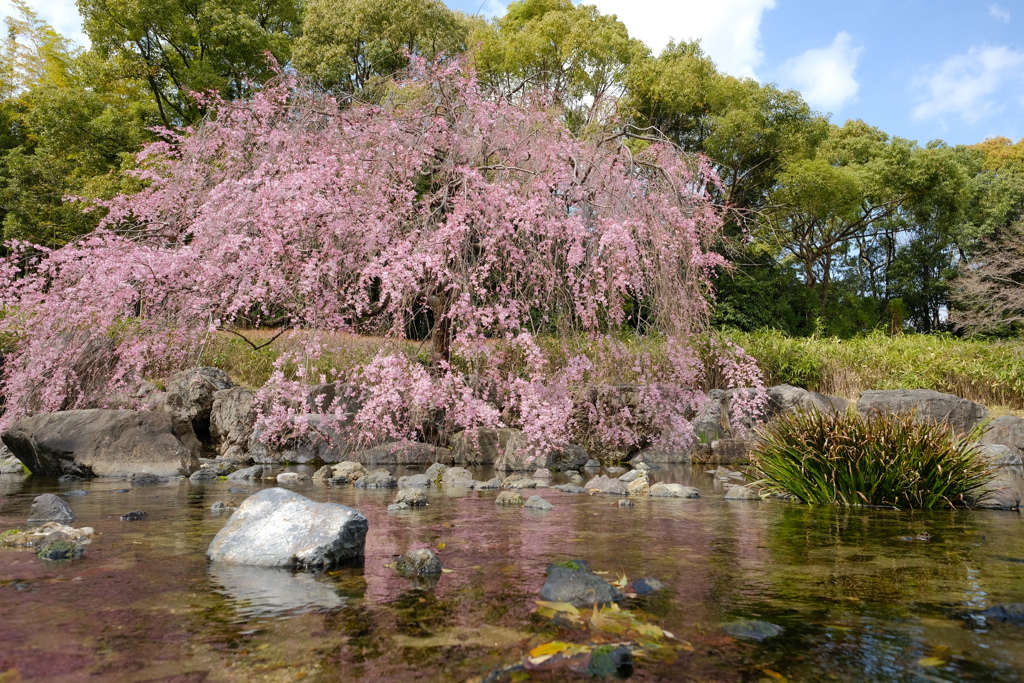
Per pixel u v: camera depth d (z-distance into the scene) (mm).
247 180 6332
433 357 6625
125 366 7020
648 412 7609
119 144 19062
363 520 2836
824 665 1600
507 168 6730
